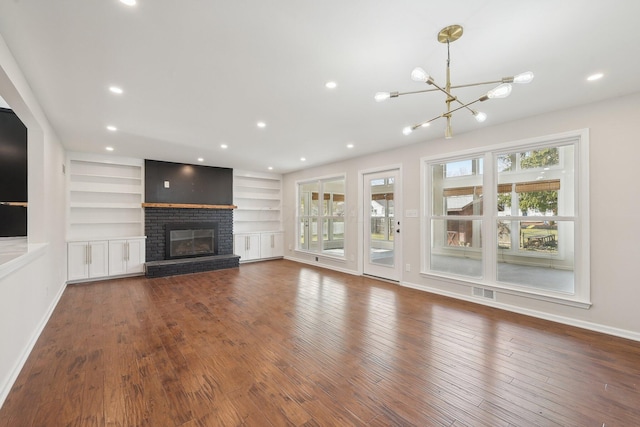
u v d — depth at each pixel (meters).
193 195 6.29
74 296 4.10
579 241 3.01
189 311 3.49
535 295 3.26
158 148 4.80
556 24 1.69
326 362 2.29
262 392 1.90
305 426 1.60
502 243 3.68
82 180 5.19
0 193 4.14
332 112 3.17
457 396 1.87
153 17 1.64
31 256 2.41
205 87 2.55
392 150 4.87
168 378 2.06
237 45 1.93
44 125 3.05
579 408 1.76
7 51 1.89
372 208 5.32
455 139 4.00
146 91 2.62
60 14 1.59
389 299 3.96
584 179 2.92
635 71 2.25
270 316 3.32
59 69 2.21
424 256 4.40
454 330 2.90
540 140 3.21
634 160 2.67
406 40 1.87
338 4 1.54
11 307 2.02
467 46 1.93
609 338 2.70
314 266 6.48
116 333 2.83
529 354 2.41
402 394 1.89
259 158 5.66
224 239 6.74
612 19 1.64
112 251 5.17
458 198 4.11
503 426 1.60
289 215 7.50
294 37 1.84
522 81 1.66
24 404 1.76
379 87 2.56
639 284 2.64
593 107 2.88
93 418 1.65
